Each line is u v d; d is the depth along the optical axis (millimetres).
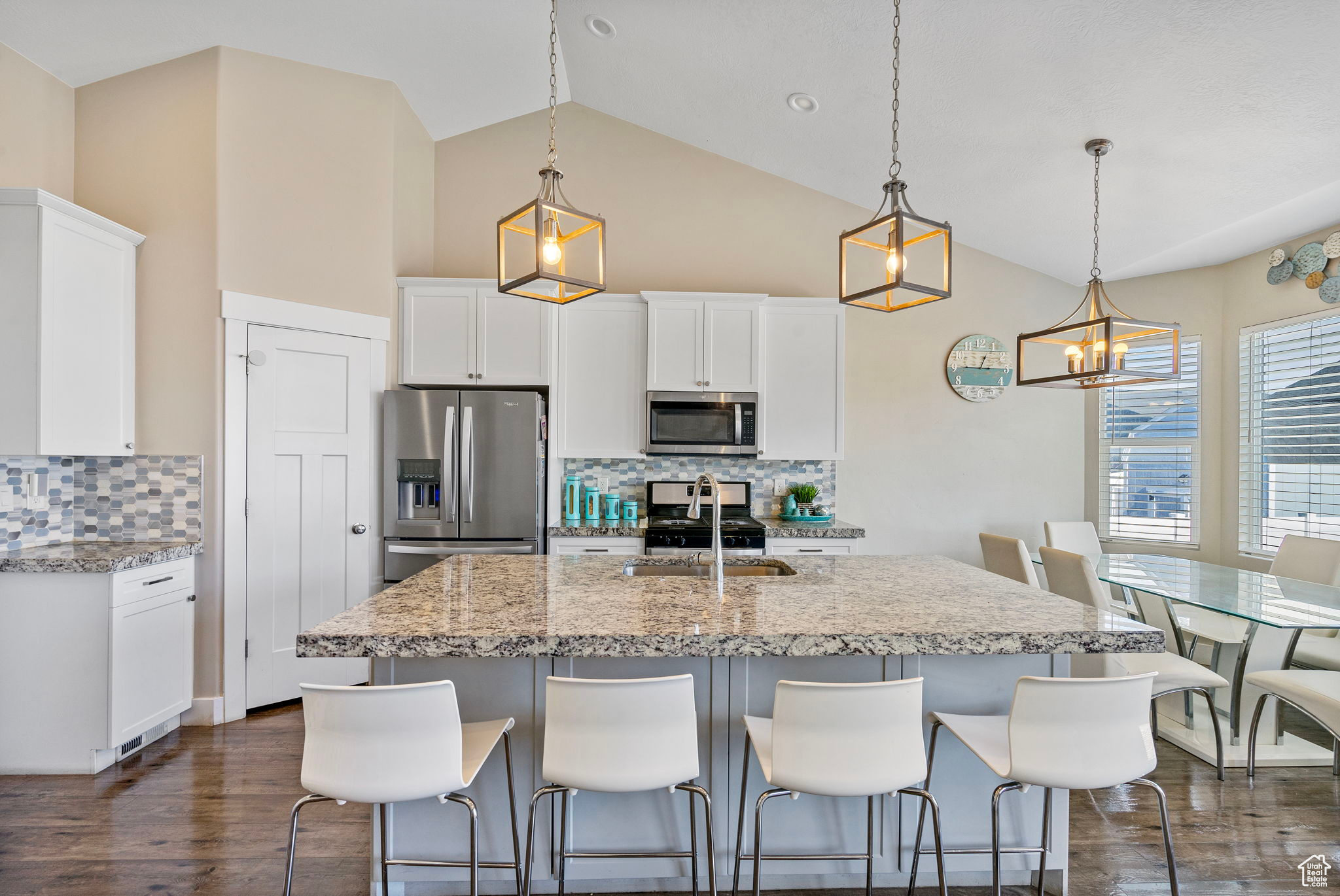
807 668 2031
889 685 1561
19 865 2135
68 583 2744
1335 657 3141
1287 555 3535
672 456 4496
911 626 1803
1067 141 3352
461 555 3113
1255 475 4320
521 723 2004
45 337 2785
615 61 3959
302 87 3609
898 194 2039
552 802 1990
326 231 3672
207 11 3152
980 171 3820
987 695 2061
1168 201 3668
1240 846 2287
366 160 3838
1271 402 4223
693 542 4000
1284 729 3299
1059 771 1600
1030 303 4781
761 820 1719
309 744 1539
